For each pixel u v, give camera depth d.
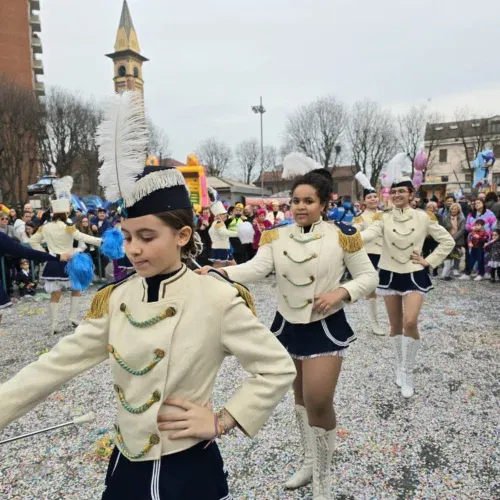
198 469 1.32
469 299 7.62
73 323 6.23
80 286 5.77
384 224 4.05
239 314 1.36
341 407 3.62
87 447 3.12
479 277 9.57
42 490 2.66
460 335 5.49
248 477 2.73
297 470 2.78
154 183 1.29
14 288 9.02
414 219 3.95
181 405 1.29
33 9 46.19
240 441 3.14
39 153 29.77
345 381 4.14
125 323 1.38
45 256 4.64
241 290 1.43
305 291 2.34
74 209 11.75
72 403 3.83
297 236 2.48
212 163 61.81
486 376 4.21
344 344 2.31
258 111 32.72
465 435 3.15
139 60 53.75
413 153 43.84
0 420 1.27
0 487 2.70
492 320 6.18
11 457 3.02
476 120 46.22
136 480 1.32
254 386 1.35
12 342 5.60
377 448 3.01
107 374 4.46
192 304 1.34
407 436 3.15
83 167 31.47
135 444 1.32
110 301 1.45
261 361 1.37
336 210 11.11
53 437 3.26
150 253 1.30
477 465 2.79
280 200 24.53
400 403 3.68
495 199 10.08
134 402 1.33
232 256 10.38
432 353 4.87
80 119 30.06
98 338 1.43
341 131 41.59
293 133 42.78
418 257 3.81
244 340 1.36
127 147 1.30
